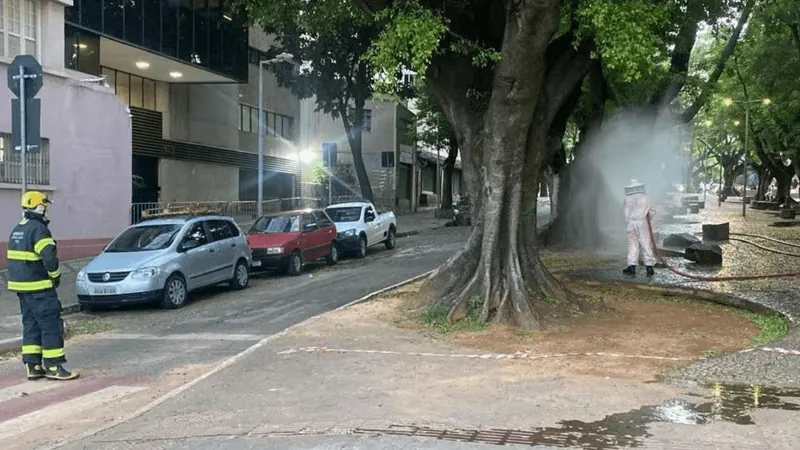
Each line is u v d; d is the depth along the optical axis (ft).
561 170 64.54
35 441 18.65
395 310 34.73
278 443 16.52
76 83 58.80
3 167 51.80
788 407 18.44
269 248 54.54
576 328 29.78
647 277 45.29
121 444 17.21
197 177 93.25
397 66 31.01
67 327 35.78
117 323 37.22
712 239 69.67
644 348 25.99
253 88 108.78
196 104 93.61
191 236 44.80
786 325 30.14
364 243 68.54
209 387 21.98
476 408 18.74
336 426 17.56
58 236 57.06
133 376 25.89
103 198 61.98
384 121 143.33
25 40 54.44
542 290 33.83
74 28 60.85
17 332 33.94
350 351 26.30
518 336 28.58
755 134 131.95
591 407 18.61
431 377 22.24
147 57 73.41
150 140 82.69
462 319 31.42
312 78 91.25
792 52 81.41
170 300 40.98
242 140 105.81
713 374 22.04
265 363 24.79
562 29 39.32
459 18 35.14
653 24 30.81
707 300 37.88
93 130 60.75
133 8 67.92
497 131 32.78
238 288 48.83
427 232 99.55
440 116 119.96
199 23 78.48
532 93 31.73
